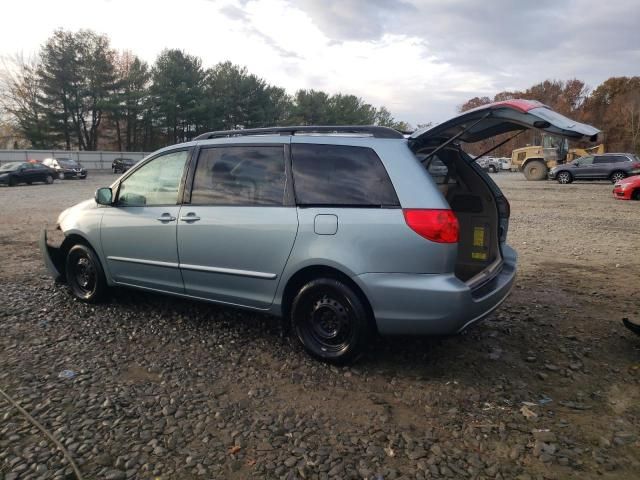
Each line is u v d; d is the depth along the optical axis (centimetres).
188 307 504
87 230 494
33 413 298
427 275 331
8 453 259
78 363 371
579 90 7662
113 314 482
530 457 262
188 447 268
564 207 1534
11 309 490
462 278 432
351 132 377
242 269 394
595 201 1725
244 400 320
